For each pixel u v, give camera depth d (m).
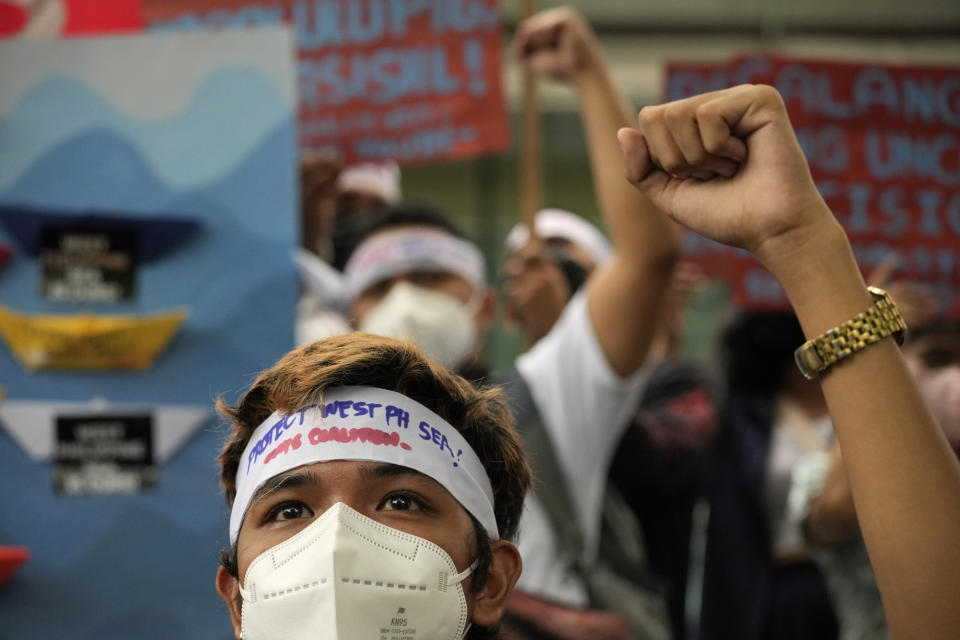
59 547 2.69
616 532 3.19
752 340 3.83
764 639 3.58
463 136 3.75
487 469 1.82
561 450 2.98
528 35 3.23
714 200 1.63
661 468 3.36
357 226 4.23
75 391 2.72
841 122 4.04
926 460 1.52
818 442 3.69
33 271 2.74
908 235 4.02
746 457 3.68
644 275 2.96
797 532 3.48
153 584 2.70
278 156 2.84
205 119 2.84
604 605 3.01
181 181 2.82
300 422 1.67
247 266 2.80
